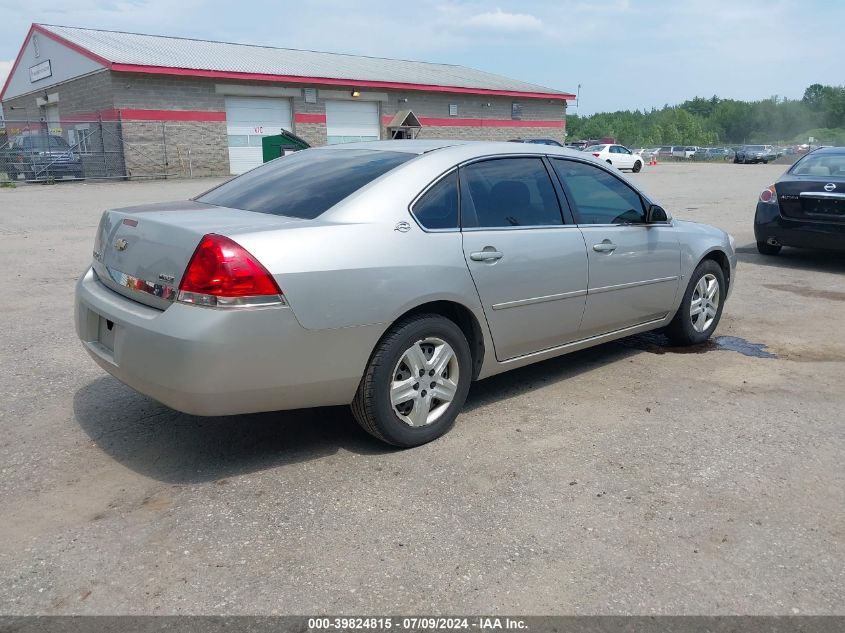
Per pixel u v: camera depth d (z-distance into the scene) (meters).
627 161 35.09
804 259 9.98
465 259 3.89
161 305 3.35
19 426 4.07
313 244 3.37
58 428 4.05
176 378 3.19
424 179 3.89
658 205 5.20
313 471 3.58
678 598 2.65
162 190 21.52
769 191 9.51
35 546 2.93
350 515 3.18
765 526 3.13
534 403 4.54
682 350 5.73
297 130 30.80
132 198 18.64
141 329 3.29
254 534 3.03
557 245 4.40
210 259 3.16
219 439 3.95
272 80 29.17
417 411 3.82
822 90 153.38
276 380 3.33
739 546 2.98
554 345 4.62
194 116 27.91
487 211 4.14
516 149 4.47
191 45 33.22
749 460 3.75
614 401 4.58
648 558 2.89
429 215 3.85
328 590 2.67
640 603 2.62
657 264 5.18
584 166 4.86
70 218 14.05
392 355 3.64
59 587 2.67
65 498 3.30
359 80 31.80
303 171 4.26
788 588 2.72
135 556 2.87
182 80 27.38
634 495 3.38
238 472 3.57
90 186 23.27
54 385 4.72
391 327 3.68
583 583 2.73
